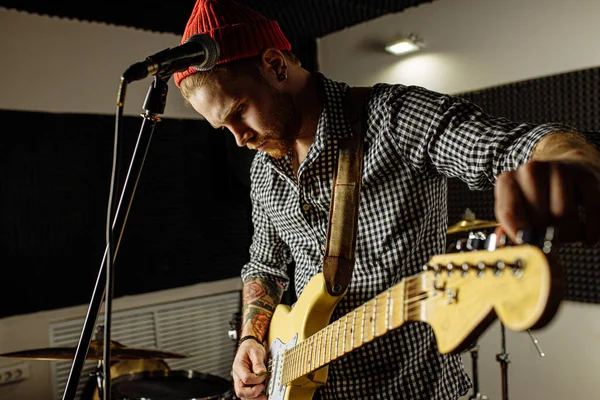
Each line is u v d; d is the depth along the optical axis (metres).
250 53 1.17
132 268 3.40
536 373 2.89
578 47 2.63
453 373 1.26
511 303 0.53
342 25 3.63
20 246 3.02
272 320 1.51
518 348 2.96
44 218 3.09
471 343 0.61
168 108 3.58
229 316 3.85
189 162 3.68
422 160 1.10
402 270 1.21
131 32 3.40
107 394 0.86
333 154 1.26
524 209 0.55
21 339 3.01
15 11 2.97
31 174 3.05
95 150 3.26
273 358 1.37
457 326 0.62
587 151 0.62
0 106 2.93
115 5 2.98
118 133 0.89
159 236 3.53
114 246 0.94
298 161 1.37
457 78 3.12
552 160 0.58
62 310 3.16
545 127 0.77
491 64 2.97
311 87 1.31
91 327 0.93
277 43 1.23
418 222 1.20
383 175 1.20
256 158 1.55
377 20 3.51
